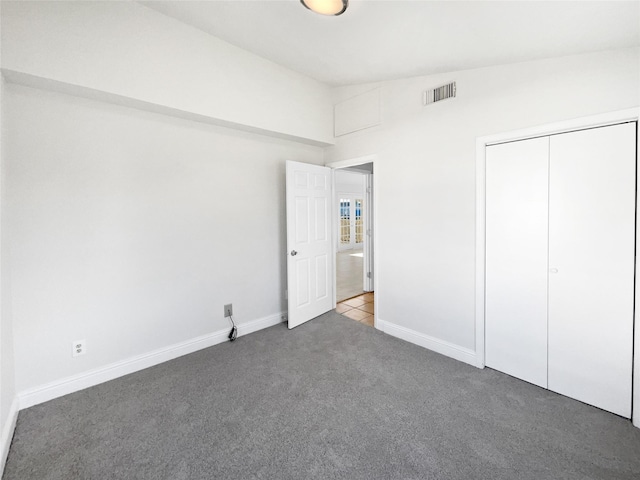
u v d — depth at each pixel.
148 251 2.58
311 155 3.81
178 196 2.73
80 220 2.25
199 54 2.58
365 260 5.05
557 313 2.12
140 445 1.71
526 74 2.16
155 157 2.59
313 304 3.74
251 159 3.24
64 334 2.21
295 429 1.83
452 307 2.69
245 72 2.88
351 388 2.25
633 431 1.77
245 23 2.32
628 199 1.82
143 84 2.29
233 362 2.67
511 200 2.29
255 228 3.32
